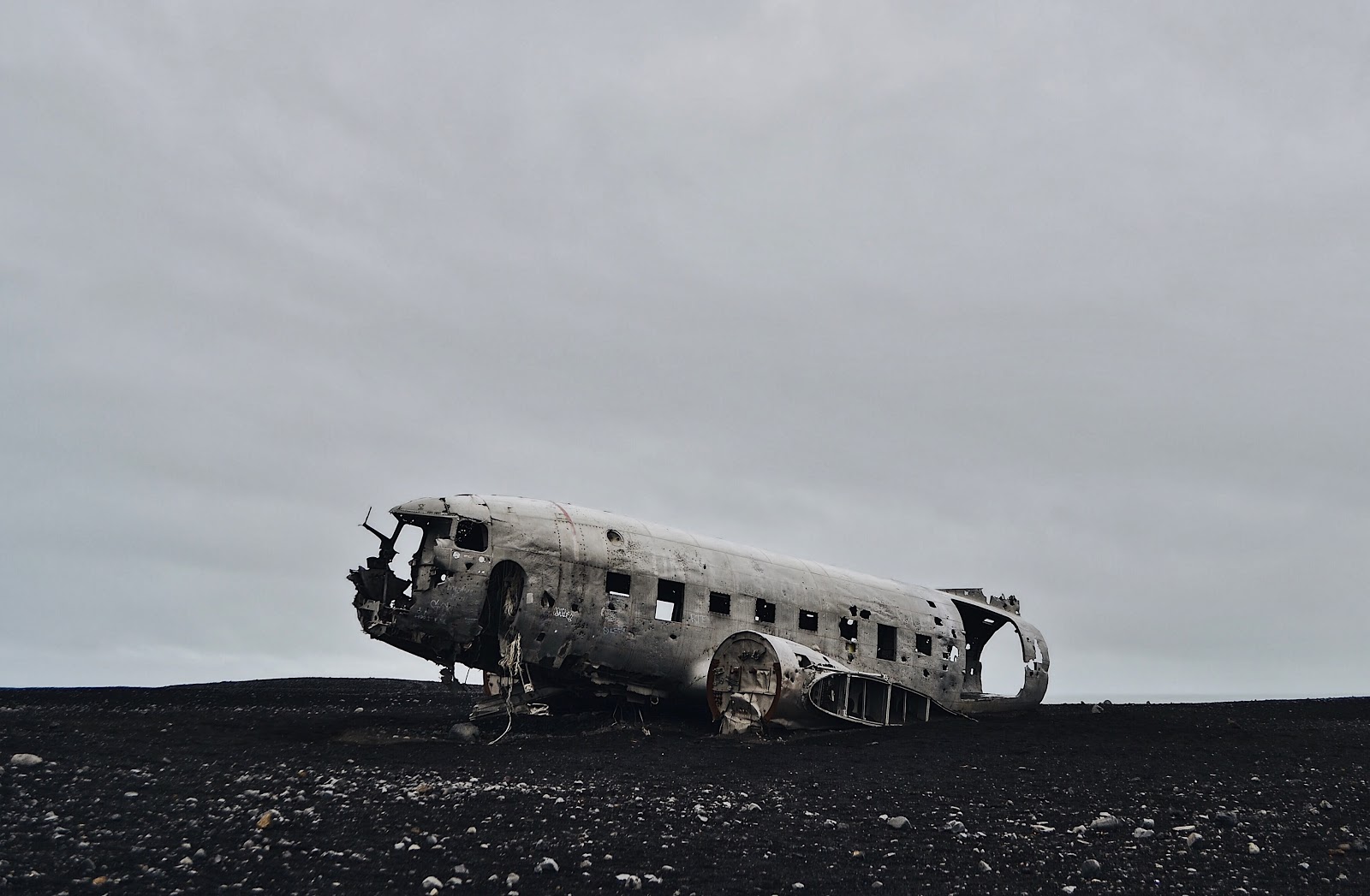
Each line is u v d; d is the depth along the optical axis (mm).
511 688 20734
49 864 9148
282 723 19641
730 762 17219
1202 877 10125
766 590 24469
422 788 13367
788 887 9625
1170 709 28938
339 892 8914
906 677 26766
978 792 14805
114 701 22688
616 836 11328
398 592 20656
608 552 22047
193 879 9023
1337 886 9812
